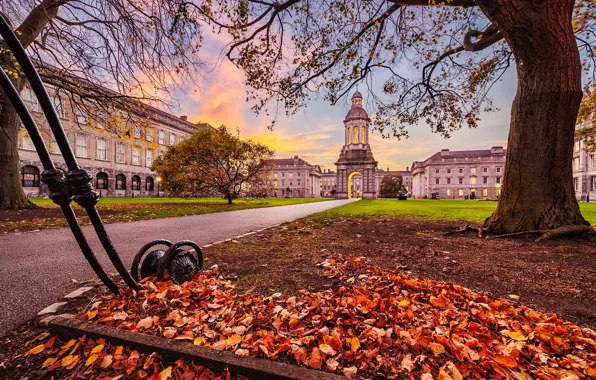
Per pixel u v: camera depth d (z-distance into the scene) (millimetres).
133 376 1568
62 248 4875
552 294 2664
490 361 1577
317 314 2188
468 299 2457
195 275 3045
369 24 8062
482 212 13312
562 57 4863
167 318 2070
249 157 24016
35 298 2635
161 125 51219
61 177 1814
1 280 3145
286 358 1655
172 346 1680
